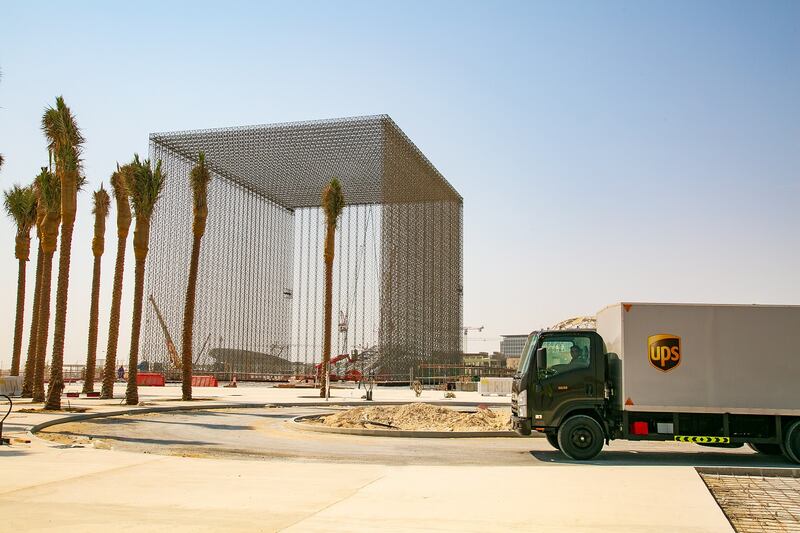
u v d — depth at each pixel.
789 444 14.70
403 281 66.62
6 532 7.73
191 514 8.68
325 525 8.15
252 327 71.50
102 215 39.62
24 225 43.81
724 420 14.85
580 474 11.88
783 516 9.27
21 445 15.35
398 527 8.08
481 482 11.03
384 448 17.75
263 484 10.75
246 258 71.69
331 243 44.50
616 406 15.34
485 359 93.31
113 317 37.38
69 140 28.33
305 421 24.27
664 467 12.83
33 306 37.50
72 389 48.78
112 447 17.12
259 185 70.62
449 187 83.31
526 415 15.29
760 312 15.01
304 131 60.03
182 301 67.69
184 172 66.44
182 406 31.22
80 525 8.06
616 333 15.45
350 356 67.56
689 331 15.02
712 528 8.14
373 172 63.47
